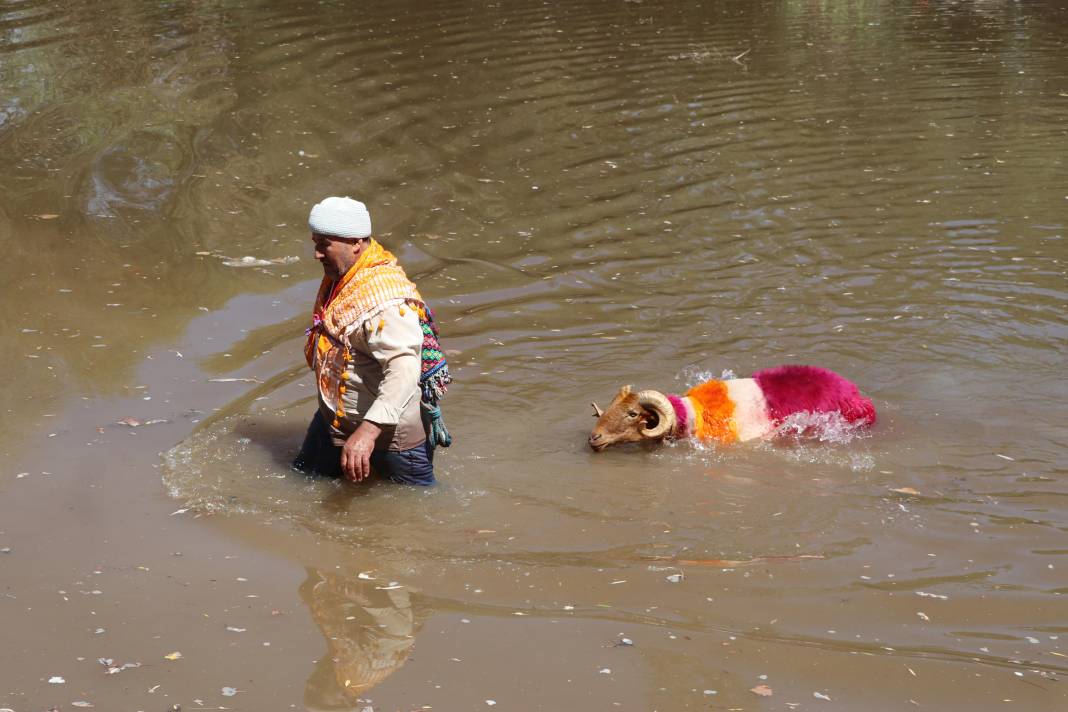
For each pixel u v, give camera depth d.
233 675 3.98
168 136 11.52
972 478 5.85
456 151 11.84
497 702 3.83
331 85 13.68
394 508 5.41
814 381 6.54
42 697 3.81
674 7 19.75
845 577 4.80
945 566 4.90
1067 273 8.95
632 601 4.58
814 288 8.70
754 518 5.40
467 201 10.54
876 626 4.39
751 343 7.73
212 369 6.99
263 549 4.97
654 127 12.95
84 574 4.67
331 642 4.22
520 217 10.21
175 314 7.80
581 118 13.16
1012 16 19.80
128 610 4.41
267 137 11.80
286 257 8.98
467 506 5.48
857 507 5.52
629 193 10.87
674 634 4.30
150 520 5.18
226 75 13.67
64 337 7.29
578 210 10.39
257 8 17.09
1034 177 11.37
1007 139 12.63
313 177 10.85
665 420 6.19
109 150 11.00
